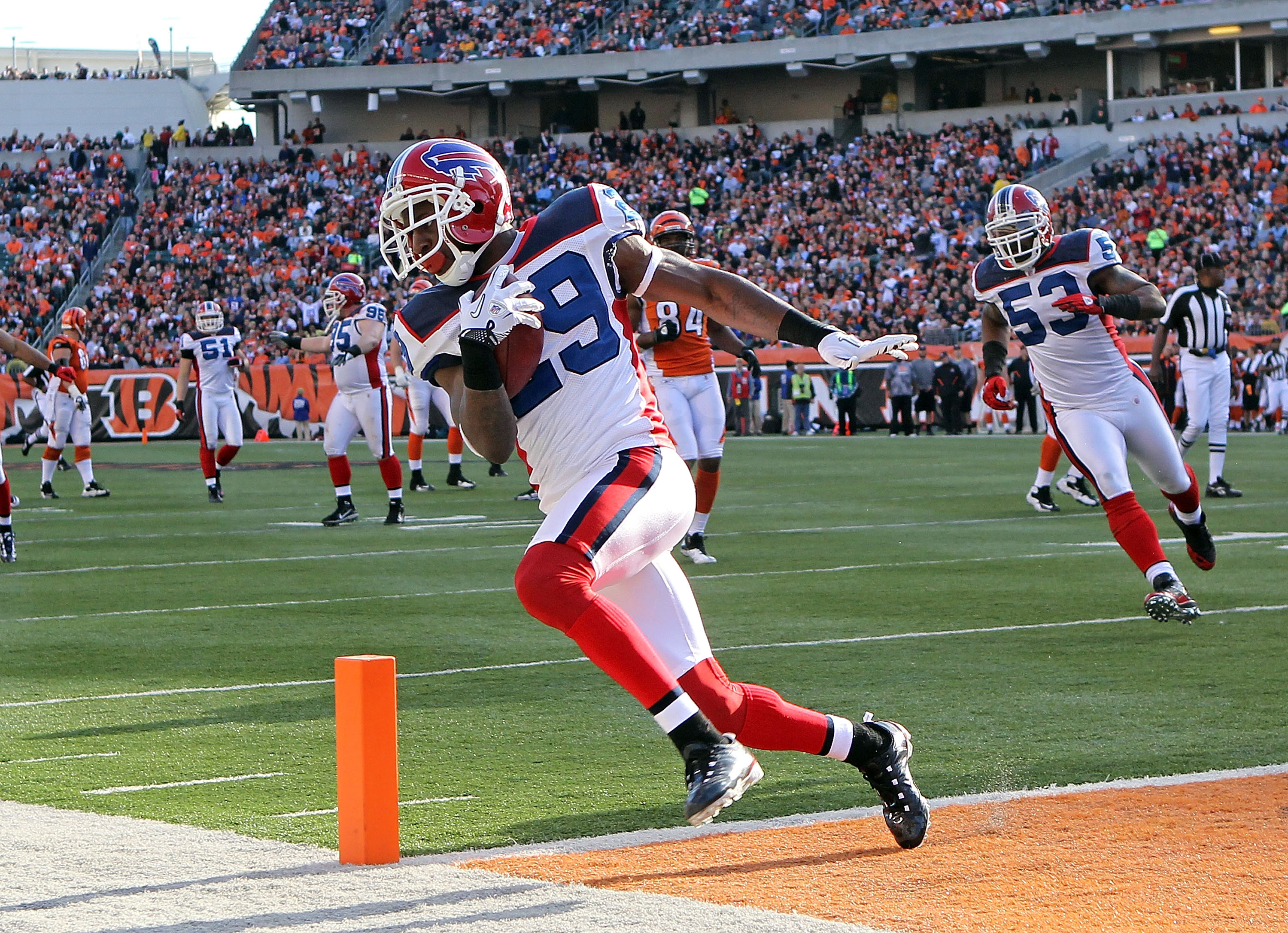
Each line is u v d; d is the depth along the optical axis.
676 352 20.16
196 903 6.68
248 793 9.06
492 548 22.88
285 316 70.19
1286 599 16.16
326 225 76.88
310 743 10.52
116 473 42.59
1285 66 73.44
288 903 6.66
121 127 96.62
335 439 26.56
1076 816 7.96
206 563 21.69
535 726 10.93
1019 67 78.88
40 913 6.57
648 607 7.25
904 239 67.75
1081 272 14.32
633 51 80.56
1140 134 70.88
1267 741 9.89
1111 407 14.41
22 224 79.12
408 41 85.25
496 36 84.50
